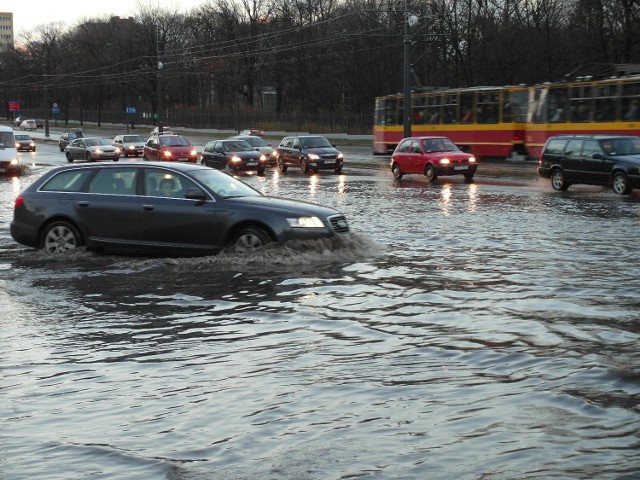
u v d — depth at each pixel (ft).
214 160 131.03
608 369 21.53
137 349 24.57
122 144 190.29
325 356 23.45
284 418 18.12
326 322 27.86
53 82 426.92
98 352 24.29
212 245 41.52
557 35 225.97
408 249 44.68
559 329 26.27
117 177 43.47
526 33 228.22
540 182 100.99
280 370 22.04
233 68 337.11
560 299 31.04
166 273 37.99
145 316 29.17
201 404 19.24
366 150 203.31
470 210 66.13
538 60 223.30
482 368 21.94
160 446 16.58
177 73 351.87
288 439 16.79
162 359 23.39
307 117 294.66
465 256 42.06
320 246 41.29
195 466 15.46
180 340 25.62
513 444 16.16
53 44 453.58
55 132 378.53
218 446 16.49
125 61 374.43
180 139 150.30
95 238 42.98
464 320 27.84
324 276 36.76
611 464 15.01
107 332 26.84
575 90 114.93
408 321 27.86
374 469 15.03
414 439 16.58
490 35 234.38
